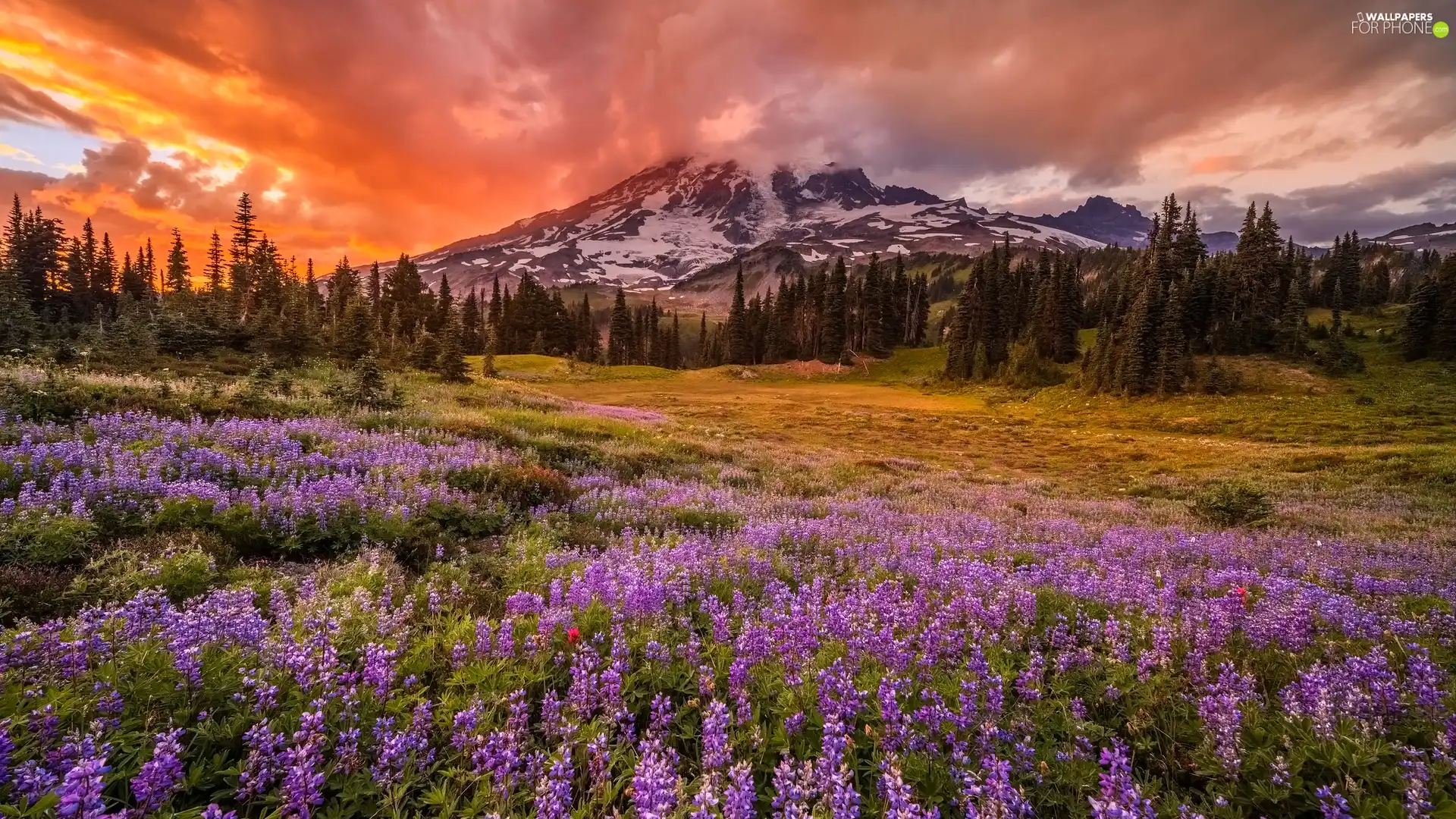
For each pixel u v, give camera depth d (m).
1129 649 6.53
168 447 12.59
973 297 115.88
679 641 6.42
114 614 5.20
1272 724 4.84
